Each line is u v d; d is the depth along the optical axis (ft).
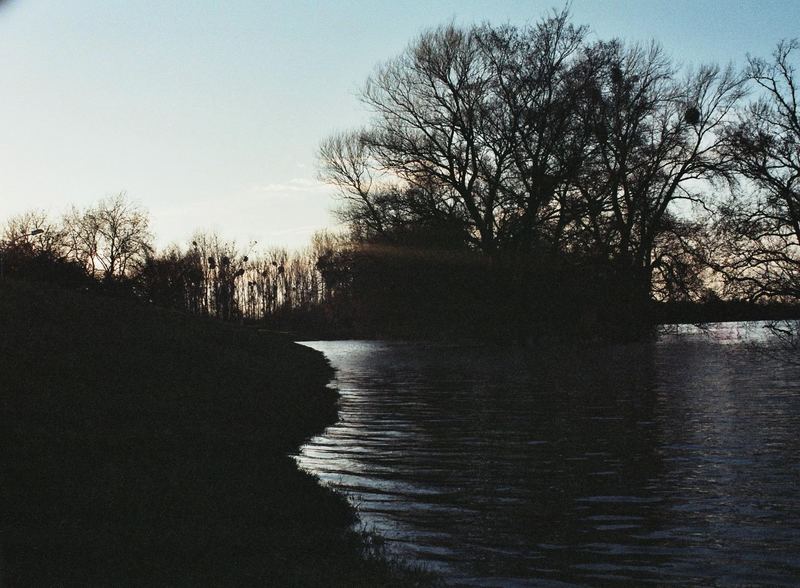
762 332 181.57
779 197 136.36
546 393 83.30
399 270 162.91
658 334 165.58
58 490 30.42
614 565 25.88
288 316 363.97
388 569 24.16
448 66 151.33
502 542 28.50
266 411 57.52
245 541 26.05
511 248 151.02
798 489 36.63
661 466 42.45
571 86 148.05
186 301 321.52
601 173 148.77
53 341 62.54
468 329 165.89
